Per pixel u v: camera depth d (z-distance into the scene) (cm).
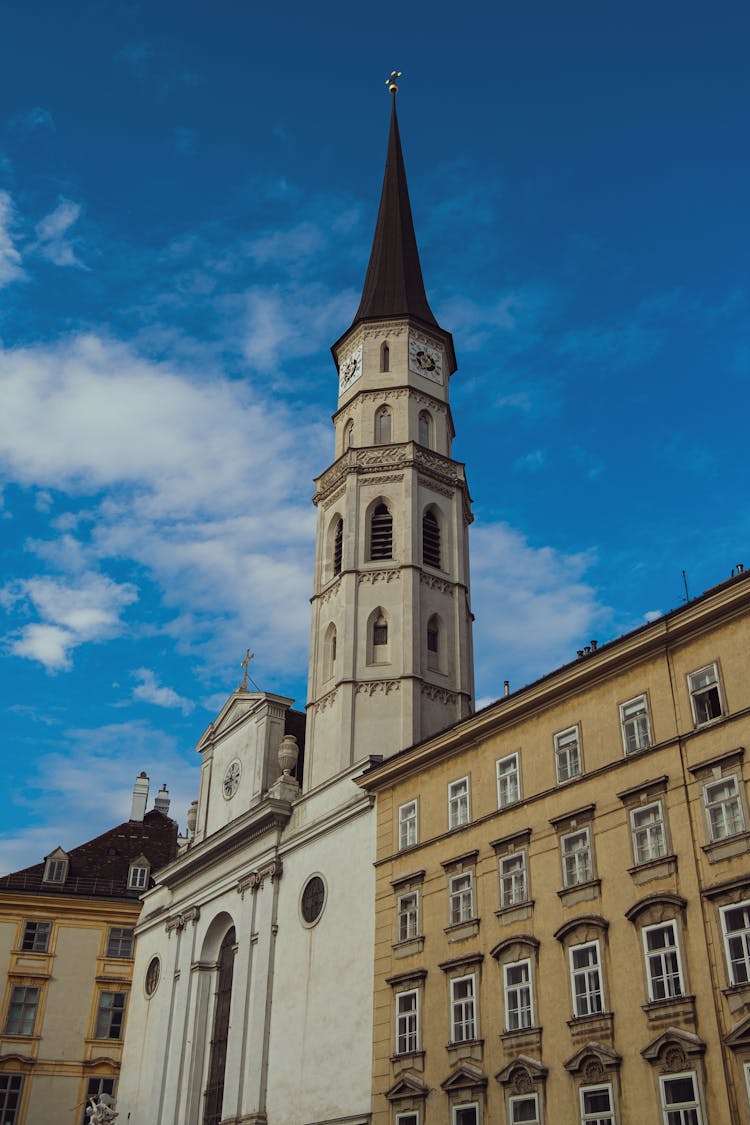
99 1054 6638
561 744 3650
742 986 2788
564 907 3391
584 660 3581
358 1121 3959
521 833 3641
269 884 5150
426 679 5384
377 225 7256
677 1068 2866
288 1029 4638
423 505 5862
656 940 3067
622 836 3284
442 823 4078
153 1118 5569
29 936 6906
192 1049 5512
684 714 3247
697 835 3061
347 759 5166
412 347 6406
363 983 4219
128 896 7194
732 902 2900
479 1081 3447
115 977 6869
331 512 6056
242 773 5991
